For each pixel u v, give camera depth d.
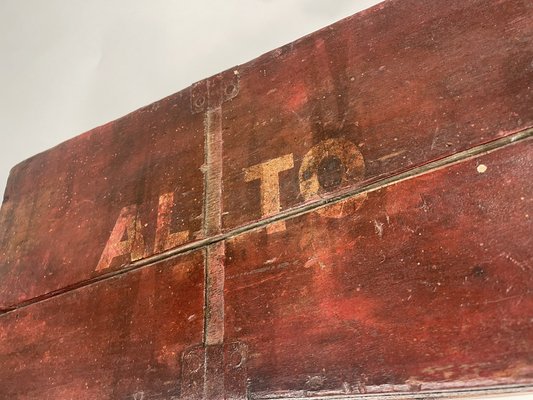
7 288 1.46
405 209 0.95
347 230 0.99
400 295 0.89
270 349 0.98
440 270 0.88
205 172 1.26
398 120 1.03
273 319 1.00
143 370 1.12
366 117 1.07
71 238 1.41
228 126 1.28
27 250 1.48
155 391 1.08
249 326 1.02
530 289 0.79
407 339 0.86
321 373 0.91
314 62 1.21
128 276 1.25
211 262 1.13
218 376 1.02
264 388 0.96
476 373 0.79
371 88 1.09
